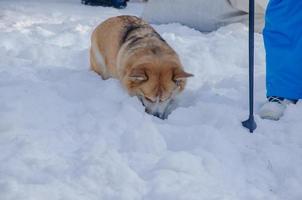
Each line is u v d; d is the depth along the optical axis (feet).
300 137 8.66
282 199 7.50
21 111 8.95
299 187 7.66
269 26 9.43
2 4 17.97
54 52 11.96
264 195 7.48
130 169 7.68
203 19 14.44
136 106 9.23
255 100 9.80
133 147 8.25
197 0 14.46
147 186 7.48
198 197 7.29
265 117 9.21
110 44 10.32
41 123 8.75
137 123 8.79
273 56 9.40
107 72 10.57
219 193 7.39
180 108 9.30
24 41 12.74
